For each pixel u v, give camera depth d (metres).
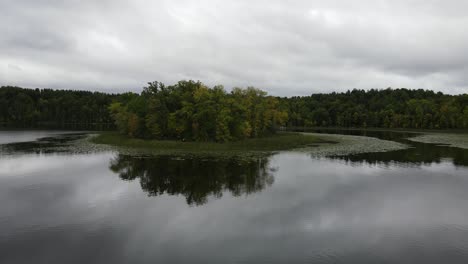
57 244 20.84
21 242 21.12
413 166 47.88
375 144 80.62
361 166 47.81
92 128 149.50
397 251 20.14
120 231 23.02
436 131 145.62
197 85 86.56
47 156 56.31
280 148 70.88
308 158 55.84
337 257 19.28
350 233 22.83
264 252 19.83
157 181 38.09
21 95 195.25
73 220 25.11
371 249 20.38
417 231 23.31
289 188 34.81
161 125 79.44
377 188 34.78
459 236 22.50
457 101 170.00
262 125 95.62
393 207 28.53
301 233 22.77
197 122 76.00
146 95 87.69
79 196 31.64
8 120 186.50
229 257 19.17
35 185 35.59
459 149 69.50
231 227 23.81
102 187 35.16
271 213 26.83
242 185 36.19
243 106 85.19
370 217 26.05
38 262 18.50
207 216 26.09
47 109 194.12
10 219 25.28
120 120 90.06
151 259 18.92
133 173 42.47
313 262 18.64
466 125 151.25
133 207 28.33
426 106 170.50
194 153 61.72
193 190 34.09
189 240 21.52
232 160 53.38
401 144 80.88
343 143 82.94
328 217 25.95
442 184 36.56
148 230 23.19
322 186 35.66
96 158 54.53
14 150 64.06
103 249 20.17
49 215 26.20
